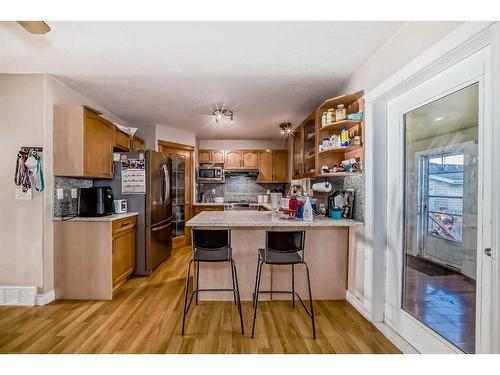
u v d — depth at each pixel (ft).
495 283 3.87
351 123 8.48
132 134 12.92
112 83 9.52
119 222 9.94
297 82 9.41
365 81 7.89
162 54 7.40
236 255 9.18
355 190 8.82
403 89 6.51
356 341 6.70
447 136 5.49
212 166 19.43
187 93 10.51
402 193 6.93
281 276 9.27
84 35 6.44
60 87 9.43
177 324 7.48
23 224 8.66
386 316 7.52
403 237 6.95
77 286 9.21
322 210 10.39
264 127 16.20
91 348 6.29
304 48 7.09
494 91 3.90
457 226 5.26
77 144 9.12
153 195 12.04
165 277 11.51
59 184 9.51
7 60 7.77
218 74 8.75
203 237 7.33
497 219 3.83
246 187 20.67
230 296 9.18
